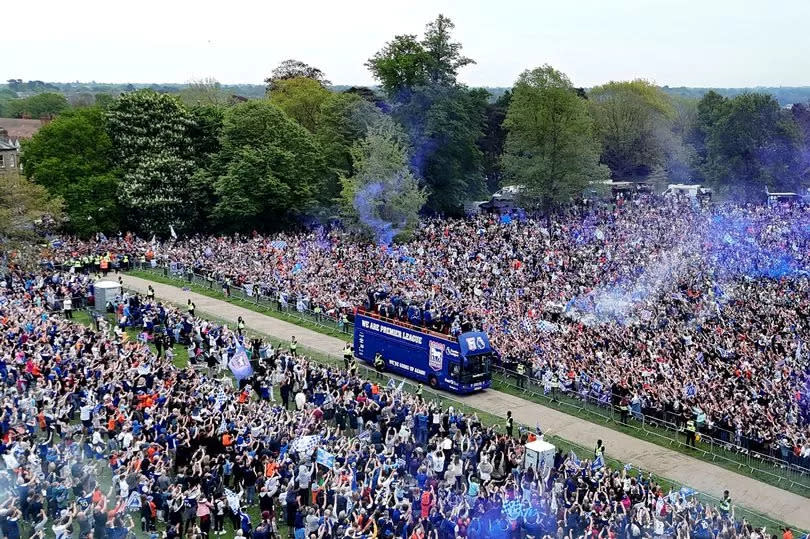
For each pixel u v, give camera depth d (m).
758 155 136.88
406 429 39.00
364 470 33.97
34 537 26.56
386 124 101.69
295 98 128.38
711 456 45.31
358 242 90.81
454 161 114.62
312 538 27.72
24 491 30.17
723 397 46.94
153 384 42.19
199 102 131.75
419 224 98.56
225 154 103.25
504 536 30.50
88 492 31.19
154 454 32.88
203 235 102.25
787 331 59.38
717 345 56.12
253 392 48.84
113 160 102.69
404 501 31.08
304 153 104.31
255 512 33.97
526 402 53.53
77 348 45.81
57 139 98.25
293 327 68.38
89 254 84.38
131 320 63.12
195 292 77.81
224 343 55.03
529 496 32.12
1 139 153.75
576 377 52.44
